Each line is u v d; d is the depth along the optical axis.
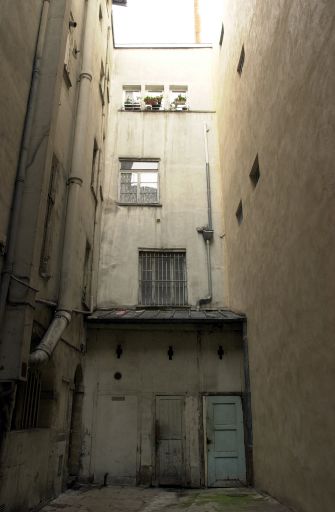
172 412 11.39
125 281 13.71
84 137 10.27
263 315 9.28
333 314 5.54
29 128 6.84
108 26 15.93
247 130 10.95
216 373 11.65
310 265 6.35
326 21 5.74
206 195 14.98
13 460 6.11
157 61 17.45
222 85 15.07
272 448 8.48
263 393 9.28
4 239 6.01
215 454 11.02
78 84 10.82
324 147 5.81
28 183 6.66
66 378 9.35
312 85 6.25
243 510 7.34
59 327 7.94
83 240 10.78
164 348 11.88
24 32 6.79
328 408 5.69
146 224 14.45
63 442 9.15
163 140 15.80
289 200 7.37
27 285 6.14
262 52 9.34
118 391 11.50
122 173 15.37
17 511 6.29
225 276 13.88
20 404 6.89
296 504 6.92
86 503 8.11
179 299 13.73
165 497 9.11
